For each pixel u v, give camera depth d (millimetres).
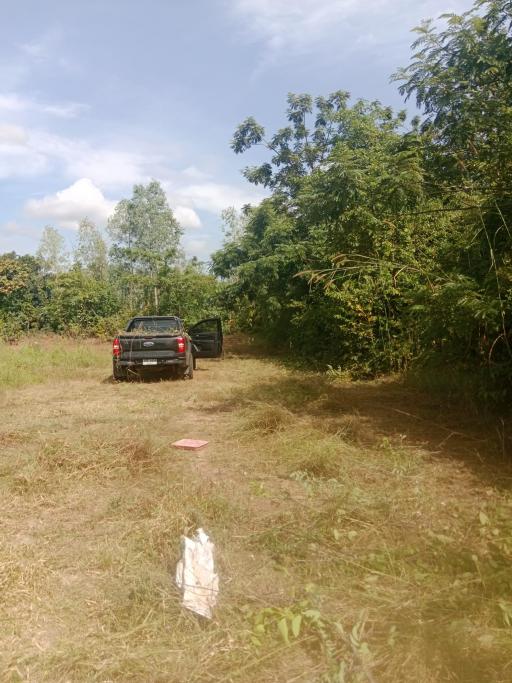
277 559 3576
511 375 6758
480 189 7379
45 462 5664
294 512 4250
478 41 7383
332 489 4738
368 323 11531
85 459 5746
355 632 2537
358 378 11648
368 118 17297
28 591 3219
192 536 3809
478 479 5102
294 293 16469
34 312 26000
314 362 14266
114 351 12383
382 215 9289
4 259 30156
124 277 24906
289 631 2738
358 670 2398
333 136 20562
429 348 8328
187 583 3080
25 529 4215
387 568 3314
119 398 10156
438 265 8133
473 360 7602
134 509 4520
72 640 2746
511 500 4445
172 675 2475
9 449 6387
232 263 19500
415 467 5422
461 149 7496
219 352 15969
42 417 8125
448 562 3281
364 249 10531
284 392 9648
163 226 43438
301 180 18422
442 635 2516
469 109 7242
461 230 8086
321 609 2838
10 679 2486
